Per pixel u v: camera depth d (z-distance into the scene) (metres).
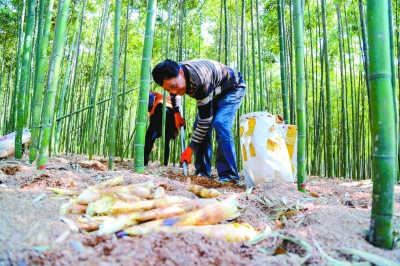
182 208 1.64
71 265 1.00
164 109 5.07
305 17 6.92
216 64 3.41
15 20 7.23
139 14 7.63
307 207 2.03
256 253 1.21
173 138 5.54
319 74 9.04
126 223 1.42
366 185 3.70
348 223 1.52
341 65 5.88
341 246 1.25
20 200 1.64
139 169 3.12
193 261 1.06
